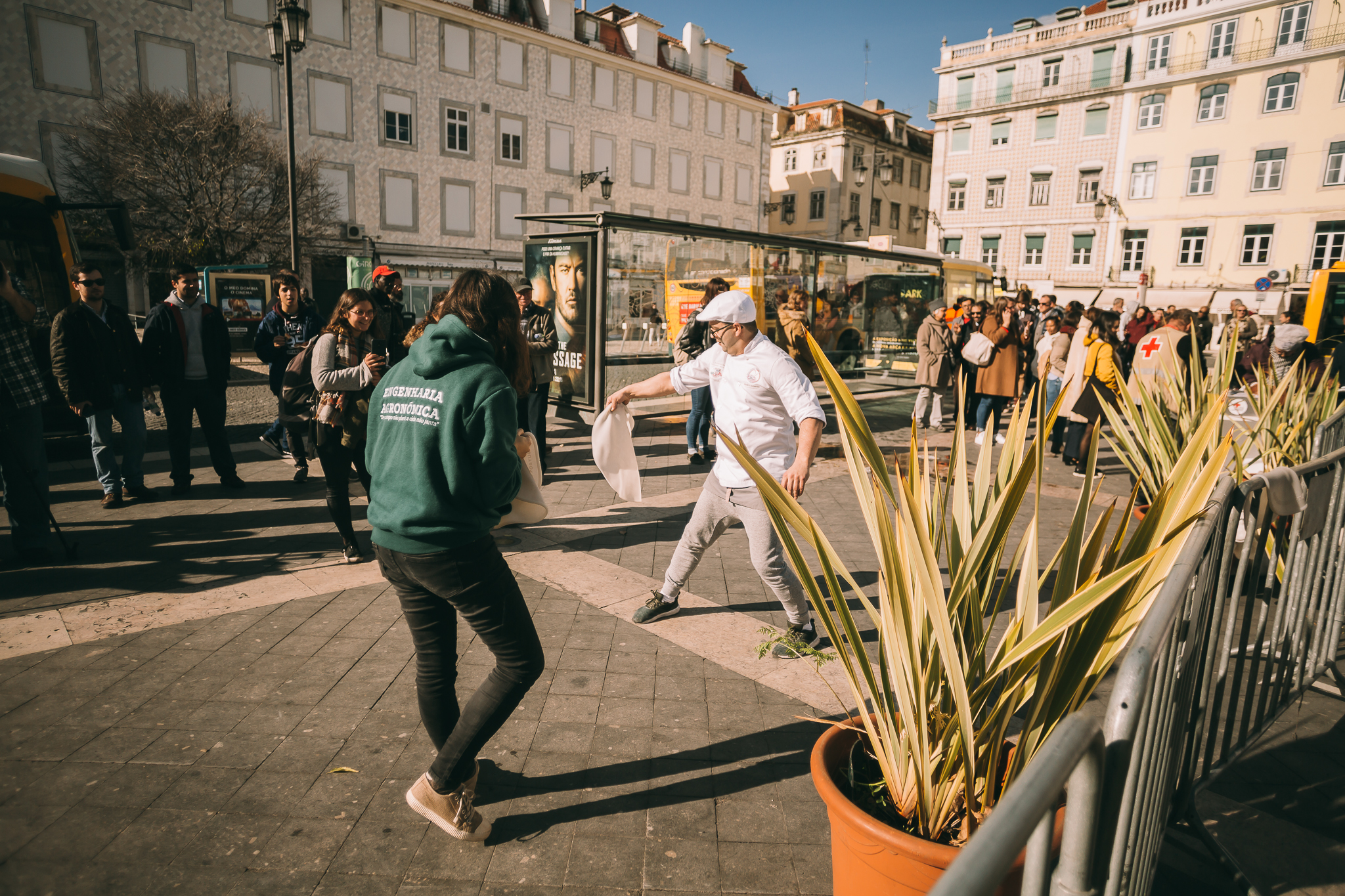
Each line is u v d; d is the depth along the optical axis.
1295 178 31.08
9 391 4.18
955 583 1.83
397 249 30.91
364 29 29.22
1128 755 1.19
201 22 26.17
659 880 2.11
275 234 24.27
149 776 2.49
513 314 2.29
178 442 5.98
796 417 3.23
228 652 3.35
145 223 22.67
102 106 24.30
